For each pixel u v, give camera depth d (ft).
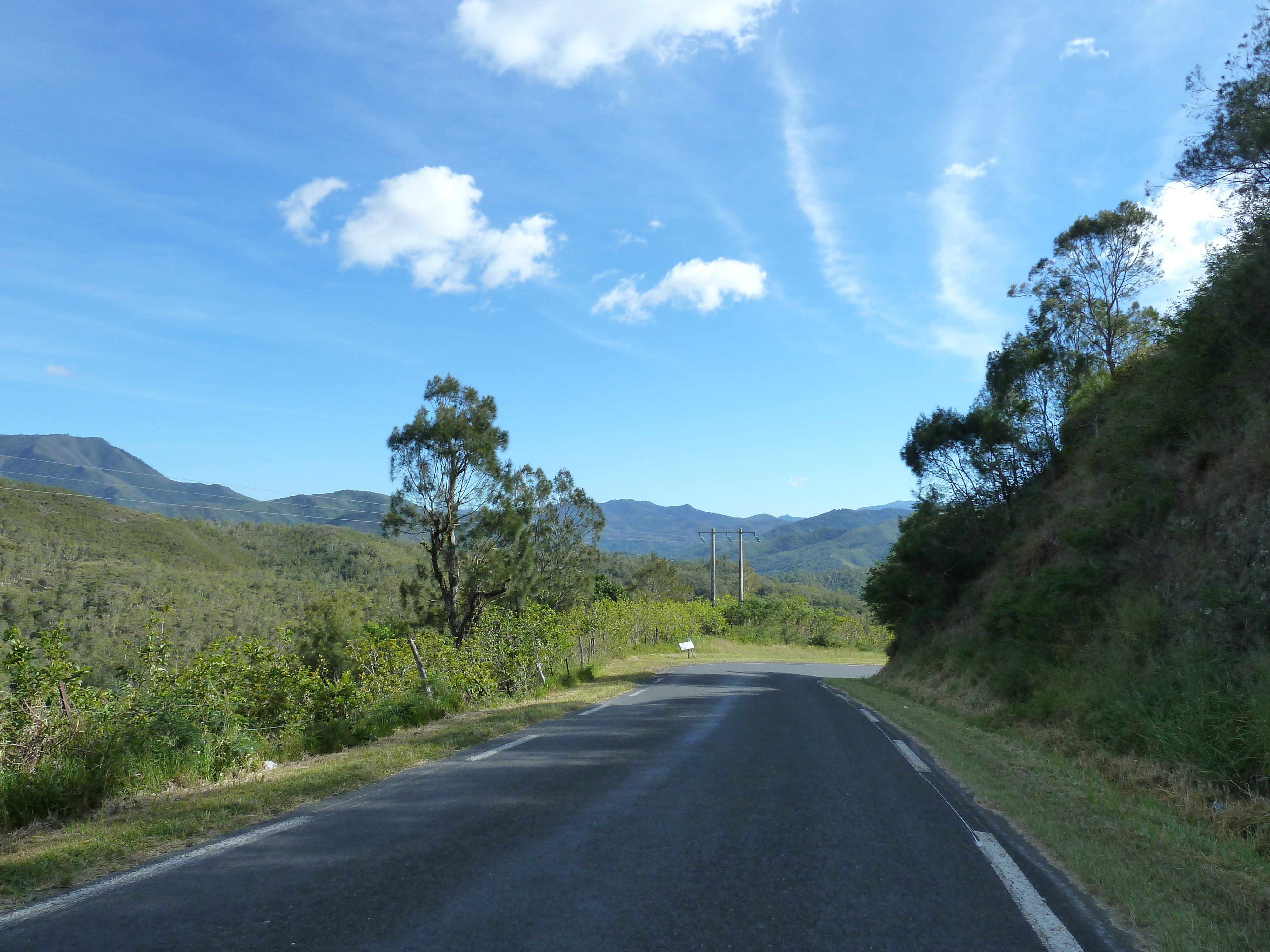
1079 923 13.21
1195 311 49.08
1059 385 87.20
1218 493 39.40
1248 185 50.72
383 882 14.42
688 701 55.62
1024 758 32.22
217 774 27.96
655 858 16.21
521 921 12.61
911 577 91.97
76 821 20.71
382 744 35.40
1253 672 28.22
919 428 91.86
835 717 46.24
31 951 11.21
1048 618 49.96
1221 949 12.09
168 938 11.76
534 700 58.23
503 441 82.12
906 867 16.17
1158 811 22.30
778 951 11.66
